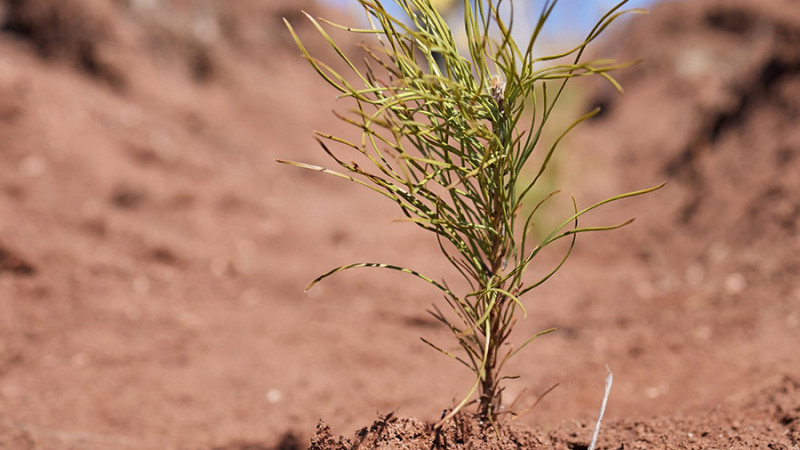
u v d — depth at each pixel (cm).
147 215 507
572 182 660
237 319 388
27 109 529
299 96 838
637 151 726
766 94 559
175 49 751
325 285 448
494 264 139
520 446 146
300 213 580
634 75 877
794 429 172
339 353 340
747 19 804
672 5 909
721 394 234
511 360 325
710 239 486
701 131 623
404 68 126
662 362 295
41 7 640
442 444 142
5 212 436
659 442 173
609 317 382
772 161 500
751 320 323
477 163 133
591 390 275
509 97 122
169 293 415
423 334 372
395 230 573
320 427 149
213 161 634
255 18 872
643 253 522
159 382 299
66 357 317
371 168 744
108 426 252
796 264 377
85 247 434
